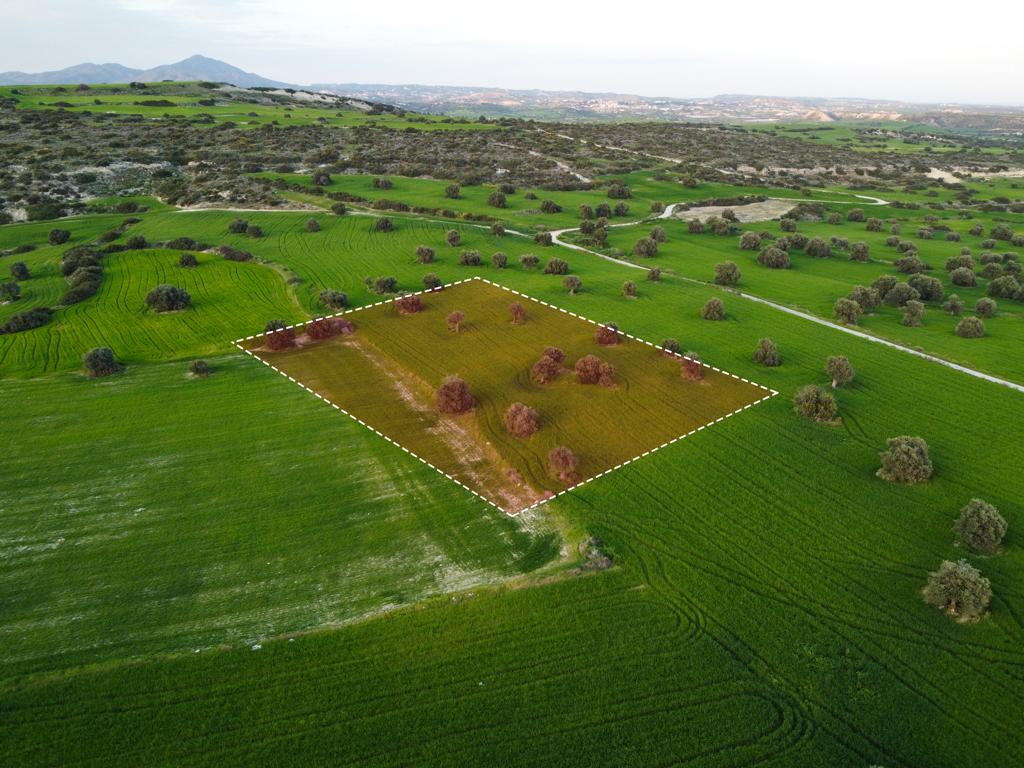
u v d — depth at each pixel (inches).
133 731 872.3
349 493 1368.1
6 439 1533.0
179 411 1674.5
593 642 1009.5
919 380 1882.4
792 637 1018.7
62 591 1102.4
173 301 2313.0
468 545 1221.7
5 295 2421.3
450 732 874.1
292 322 2253.9
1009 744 860.6
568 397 1763.0
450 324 2239.2
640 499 1342.3
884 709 906.1
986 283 2933.1
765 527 1261.1
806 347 2126.0
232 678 947.3
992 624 1039.6
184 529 1255.5
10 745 852.6
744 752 849.5
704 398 1764.3
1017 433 1594.5
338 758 839.7
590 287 2716.5
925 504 1327.5
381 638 1017.5
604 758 841.5
